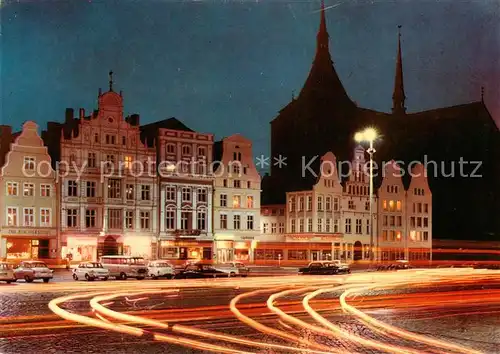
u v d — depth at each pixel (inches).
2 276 1941.4
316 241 3720.5
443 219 4877.0
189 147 3398.1
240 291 1541.6
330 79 5002.5
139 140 3240.7
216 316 1010.1
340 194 3858.3
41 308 1119.0
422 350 735.1
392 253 4121.6
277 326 900.0
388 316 1041.5
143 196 3240.7
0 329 860.6
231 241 3526.1
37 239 2930.6
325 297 1374.3
